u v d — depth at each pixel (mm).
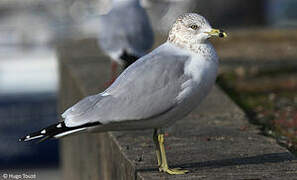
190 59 7602
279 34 19312
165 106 7410
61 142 17703
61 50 17969
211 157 8078
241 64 15406
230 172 7422
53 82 23203
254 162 7805
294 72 14531
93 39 19875
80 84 12898
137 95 7410
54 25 31531
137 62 7746
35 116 22453
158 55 7707
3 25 30938
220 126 9797
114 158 9023
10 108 22203
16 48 27188
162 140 7637
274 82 13680
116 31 14508
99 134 10344
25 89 23000
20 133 22047
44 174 20125
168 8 28875
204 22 7715
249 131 9508
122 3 14938
